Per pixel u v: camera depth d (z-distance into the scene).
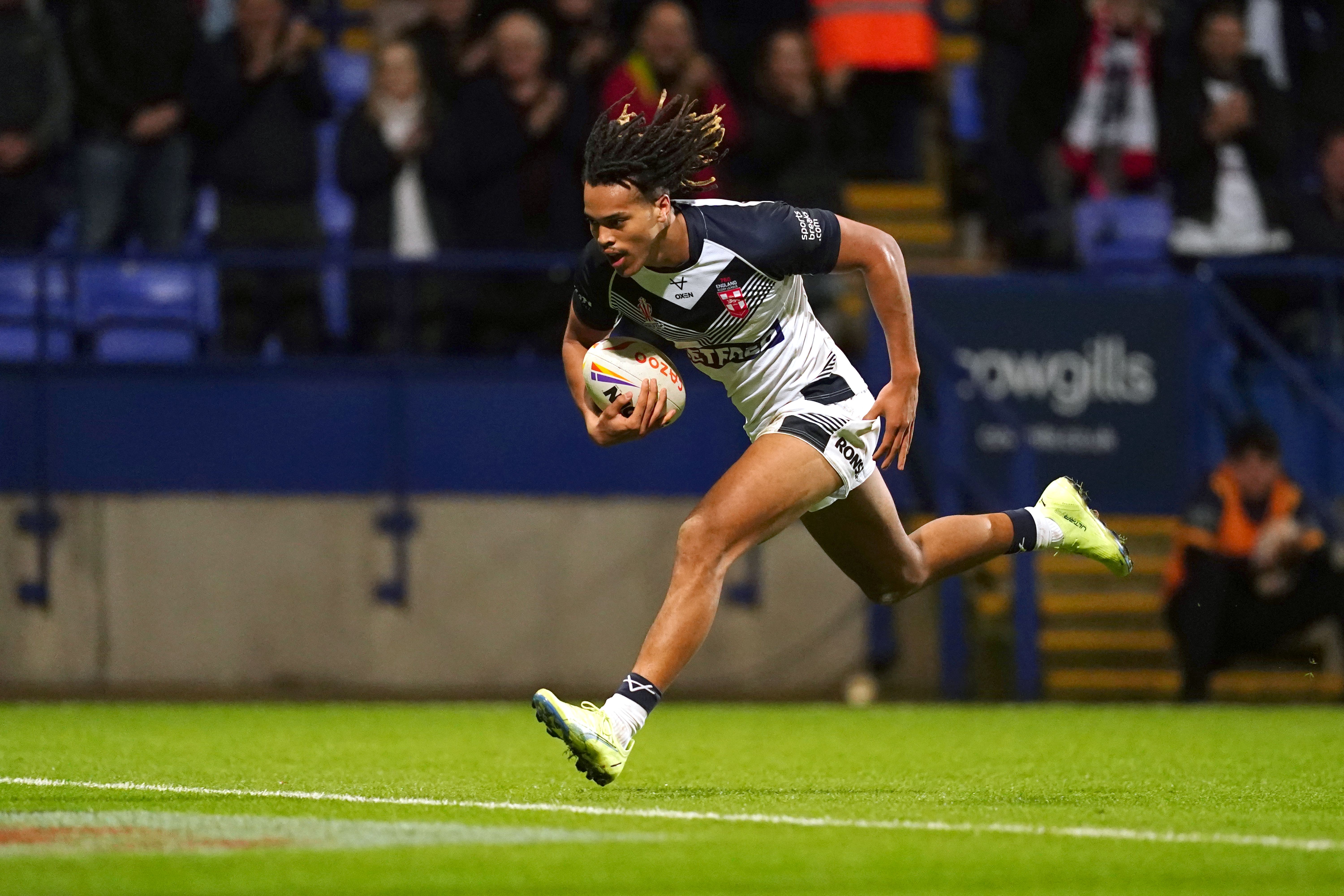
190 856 14.80
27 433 41.16
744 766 25.06
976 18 53.81
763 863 14.62
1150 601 45.06
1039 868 14.54
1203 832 16.86
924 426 44.12
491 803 19.02
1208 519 42.47
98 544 41.31
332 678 41.84
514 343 44.44
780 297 19.38
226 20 49.34
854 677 42.81
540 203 44.38
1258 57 49.62
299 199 44.34
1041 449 45.09
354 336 43.72
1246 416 46.38
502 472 42.50
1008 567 43.69
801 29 52.22
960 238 51.41
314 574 41.94
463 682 42.12
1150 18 51.56
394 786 21.12
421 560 42.22
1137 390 45.69
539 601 42.47
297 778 22.25
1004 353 45.06
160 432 41.62
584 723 17.75
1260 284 48.41
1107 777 23.44
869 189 51.41
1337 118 52.78
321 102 44.81
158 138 44.84
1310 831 17.16
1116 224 49.88
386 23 52.34
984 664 43.19
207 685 41.50
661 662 18.34
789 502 18.92
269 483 41.91
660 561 42.78
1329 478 46.47
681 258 18.72
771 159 45.78
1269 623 42.12
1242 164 49.06
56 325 43.41
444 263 42.44
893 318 19.55
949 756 26.97
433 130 44.16
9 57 44.97
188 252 41.66
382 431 42.28
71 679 41.06
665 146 18.25
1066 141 50.00
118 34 44.78
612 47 45.56
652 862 14.65
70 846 15.38
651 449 42.88
